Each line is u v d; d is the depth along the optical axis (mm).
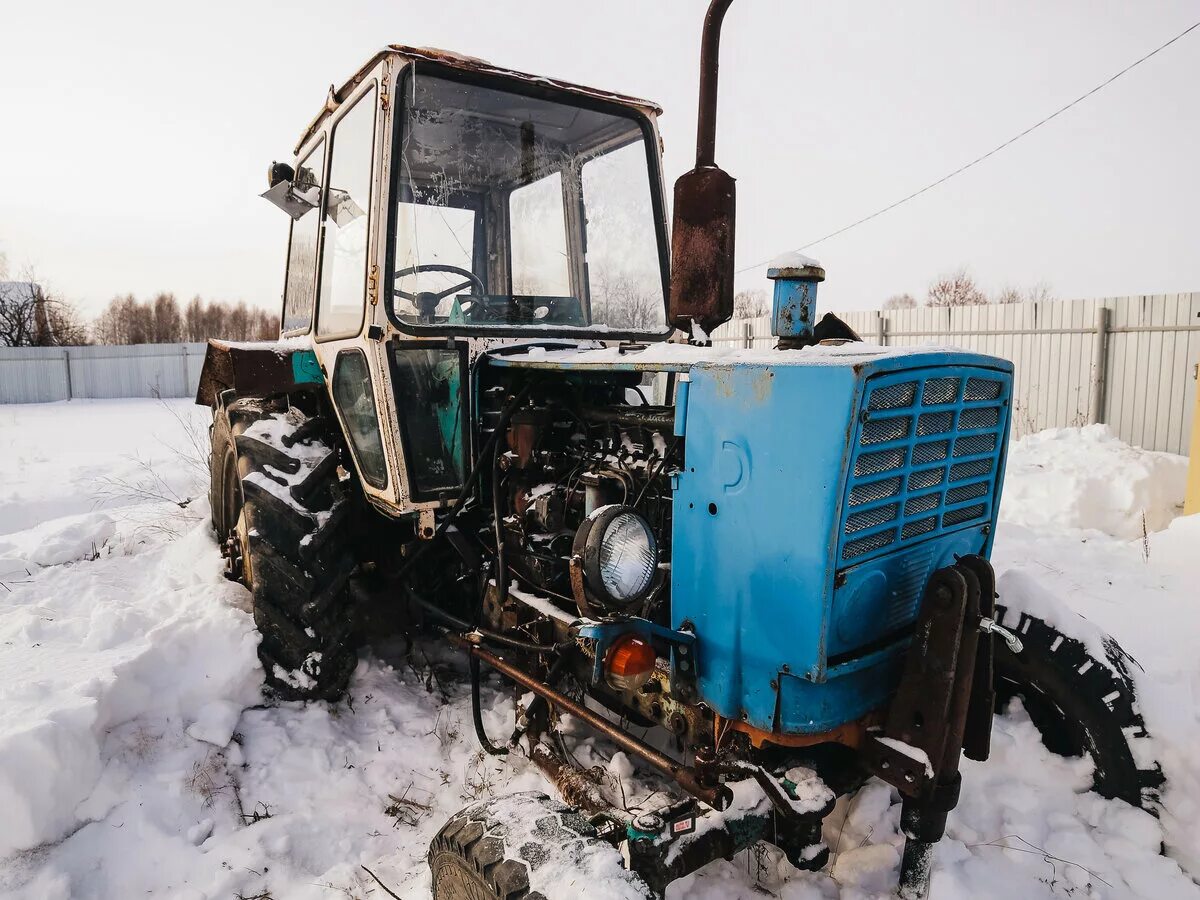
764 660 1761
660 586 2027
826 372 1614
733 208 2336
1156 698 2221
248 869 2137
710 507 1846
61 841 2129
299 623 2850
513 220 2994
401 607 3412
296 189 3248
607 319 3135
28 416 16234
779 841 1814
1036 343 8945
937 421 1851
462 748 2697
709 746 1850
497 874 1532
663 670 1969
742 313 13906
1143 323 7992
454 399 2670
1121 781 2188
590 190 3123
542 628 2297
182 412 16484
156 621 3057
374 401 2584
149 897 2059
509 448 2592
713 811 1741
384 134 2498
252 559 2848
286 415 3223
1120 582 3943
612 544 1832
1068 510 5707
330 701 2898
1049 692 2285
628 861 1649
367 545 3139
